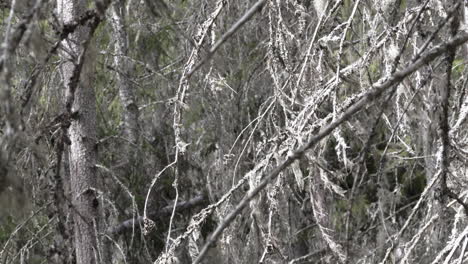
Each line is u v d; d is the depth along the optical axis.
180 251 7.81
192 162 9.31
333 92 4.25
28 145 3.06
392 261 4.79
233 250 5.59
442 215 4.16
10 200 2.53
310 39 5.04
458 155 4.09
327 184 4.55
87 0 5.91
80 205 6.11
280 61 4.81
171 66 8.84
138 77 8.97
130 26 8.21
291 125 4.49
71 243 5.80
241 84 7.70
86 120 6.12
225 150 7.65
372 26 4.50
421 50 3.20
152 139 9.32
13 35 2.29
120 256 8.46
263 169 4.59
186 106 4.77
